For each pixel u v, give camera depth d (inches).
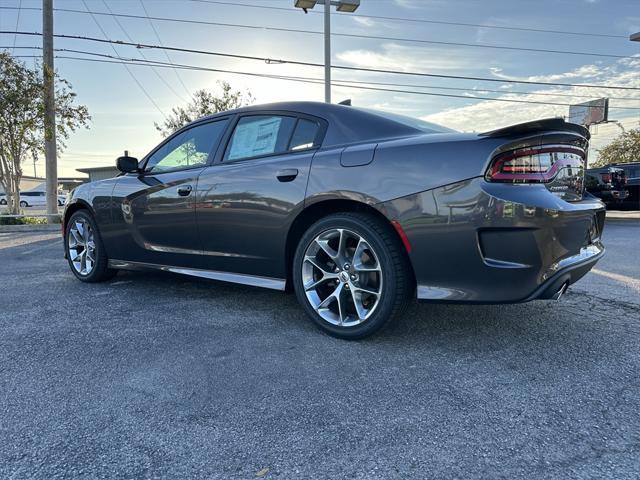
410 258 96.5
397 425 70.7
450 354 98.3
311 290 112.2
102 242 163.5
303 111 120.6
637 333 111.3
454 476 58.8
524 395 80.0
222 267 131.6
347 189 102.9
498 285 90.2
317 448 65.1
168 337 110.0
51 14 533.3
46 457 63.2
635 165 460.1
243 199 121.3
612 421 71.3
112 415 74.2
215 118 140.7
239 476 59.3
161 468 61.0
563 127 93.1
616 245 273.9
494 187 87.7
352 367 91.9
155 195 143.6
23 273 192.5
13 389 83.4
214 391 82.2
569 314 126.7
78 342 106.8
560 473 59.2
